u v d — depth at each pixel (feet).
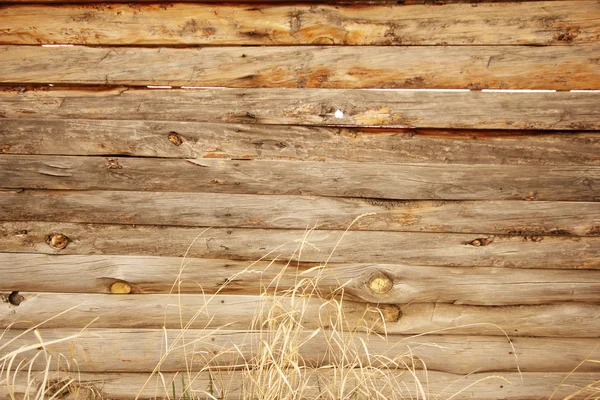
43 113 6.23
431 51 5.92
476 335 7.02
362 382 6.11
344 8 5.81
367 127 6.25
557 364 7.00
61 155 6.35
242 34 5.95
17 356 6.98
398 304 6.97
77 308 6.94
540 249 6.57
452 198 6.43
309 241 6.68
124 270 6.79
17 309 6.92
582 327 6.88
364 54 5.96
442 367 7.05
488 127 6.11
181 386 7.11
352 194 6.46
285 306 6.82
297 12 5.85
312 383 6.93
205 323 7.00
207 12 5.89
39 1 5.84
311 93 6.11
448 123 6.12
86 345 7.01
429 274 6.78
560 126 6.07
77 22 5.92
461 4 5.76
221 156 6.34
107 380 7.13
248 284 6.86
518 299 6.82
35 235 6.65
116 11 5.89
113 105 6.20
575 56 5.84
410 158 6.30
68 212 6.56
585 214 6.39
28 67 6.08
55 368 7.02
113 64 6.07
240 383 7.00
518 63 5.90
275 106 6.16
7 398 7.05
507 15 5.77
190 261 6.78
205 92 6.15
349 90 6.08
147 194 6.50
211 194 6.50
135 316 6.98
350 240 6.66
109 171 6.40
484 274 6.76
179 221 6.60
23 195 6.48
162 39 5.98
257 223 6.61
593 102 5.97
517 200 6.41
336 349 6.98
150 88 6.20
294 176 6.40
